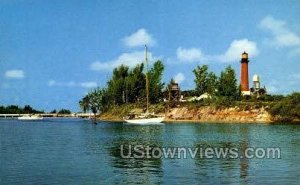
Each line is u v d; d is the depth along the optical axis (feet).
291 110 446.19
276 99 507.71
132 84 630.33
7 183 113.91
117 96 645.92
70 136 294.25
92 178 119.55
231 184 109.70
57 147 208.74
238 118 482.69
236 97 527.81
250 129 337.11
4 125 518.78
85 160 156.56
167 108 554.46
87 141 246.06
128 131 344.28
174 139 249.75
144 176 121.49
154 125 432.25
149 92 595.88
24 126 483.10
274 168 133.18
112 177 120.57
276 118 457.68
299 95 453.58
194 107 532.32
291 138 248.93
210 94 549.54
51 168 137.28
